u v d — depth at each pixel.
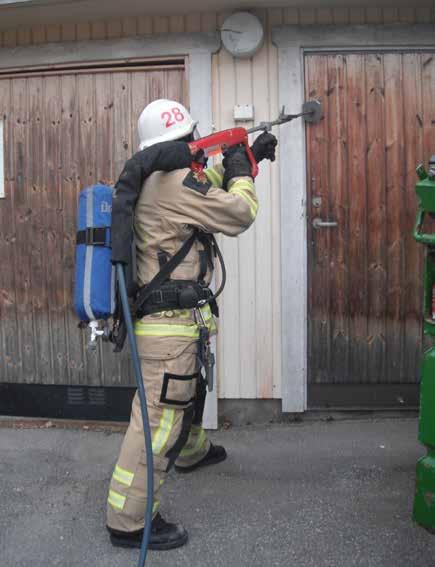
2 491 3.47
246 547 2.90
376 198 4.16
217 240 4.21
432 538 2.91
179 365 2.83
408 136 4.12
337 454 3.79
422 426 2.92
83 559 2.86
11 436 4.24
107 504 3.02
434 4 4.04
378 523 3.04
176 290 2.85
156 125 3.03
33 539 3.02
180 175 2.86
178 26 4.16
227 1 3.94
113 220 2.72
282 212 4.13
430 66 4.10
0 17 4.17
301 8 4.09
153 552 2.89
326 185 4.16
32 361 4.54
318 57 4.12
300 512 3.17
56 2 3.92
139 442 2.85
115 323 2.99
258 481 3.50
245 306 4.23
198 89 4.14
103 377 4.45
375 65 4.11
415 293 4.19
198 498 3.33
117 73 4.29
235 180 2.96
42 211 4.45
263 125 3.25
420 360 4.22
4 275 4.54
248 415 4.31
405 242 4.17
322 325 4.24
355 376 4.25
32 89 4.41
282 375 4.23
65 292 4.46
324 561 2.78
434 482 2.91
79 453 3.96
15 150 4.46
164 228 2.87
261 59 4.13
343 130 4.14
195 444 3.51
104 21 4.24
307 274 4.21
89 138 4.35
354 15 4.09
